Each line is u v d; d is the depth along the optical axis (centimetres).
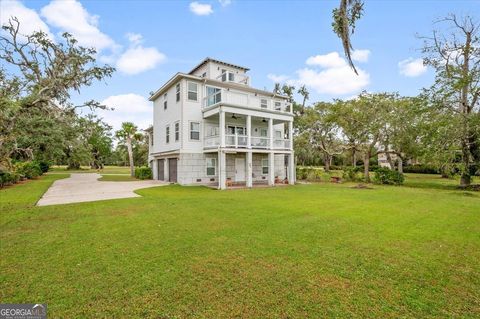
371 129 2281
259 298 326
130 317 287
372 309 304
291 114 2117
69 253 481
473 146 1798
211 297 329
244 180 2175
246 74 2539
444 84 1758
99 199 1151
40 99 848
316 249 509
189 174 1891
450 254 489
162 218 771
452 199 1248
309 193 1455
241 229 652
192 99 1936
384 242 557
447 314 296
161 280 373
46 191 1459
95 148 4641
